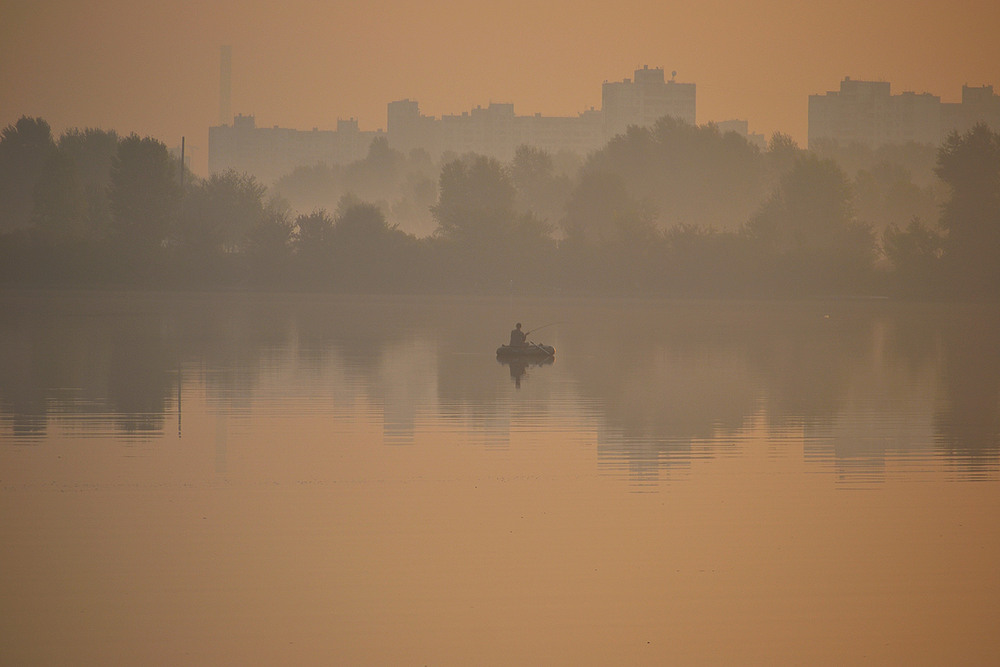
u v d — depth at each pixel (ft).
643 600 149.28
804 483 215.92
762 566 163.22
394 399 331.77
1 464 227.61
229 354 473.26
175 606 145.38
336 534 177.88
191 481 213.66
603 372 414.00
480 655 131.44
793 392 357.82
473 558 165.99
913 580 157.69
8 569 158.81
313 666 128.06
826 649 134.21
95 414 295.89
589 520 187.42
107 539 173.78
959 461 238.27
